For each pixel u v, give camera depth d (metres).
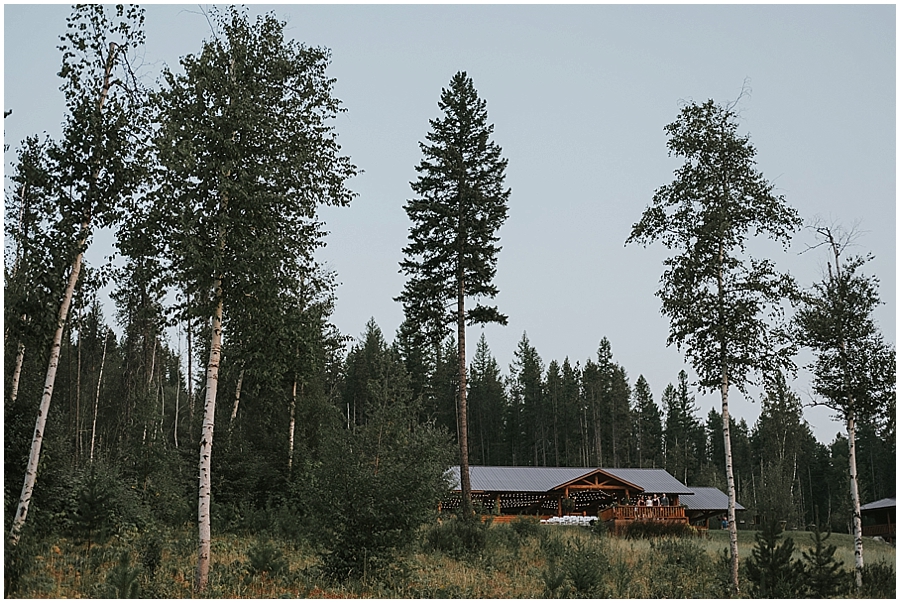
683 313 21.45
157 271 16.95
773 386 21.30
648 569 22.56
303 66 19.28
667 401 97.69
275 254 17.59
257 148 18.05
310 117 19.19
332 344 31.14
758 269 21.59
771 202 21.89
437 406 70.19
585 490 47.47
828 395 22.00
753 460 93.75
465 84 33.88
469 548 23.91
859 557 20.42
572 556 21.95
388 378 20.72
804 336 22.62
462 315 31.42
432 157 33.28
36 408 20.41
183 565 17.59
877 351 21.94
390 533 17.53
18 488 19.22
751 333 21.00
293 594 15.88
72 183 18.12
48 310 17.41
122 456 32.41
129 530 20.62
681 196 22.39
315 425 31.45
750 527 57.97
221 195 17.42
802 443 72.06
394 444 18.92
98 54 18.66
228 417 32.94
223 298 17.42
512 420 86.19
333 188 19.17
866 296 22.33
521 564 22.53
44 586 14.32
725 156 22.34
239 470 27.30
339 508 17.61
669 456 92.75
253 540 22.25
